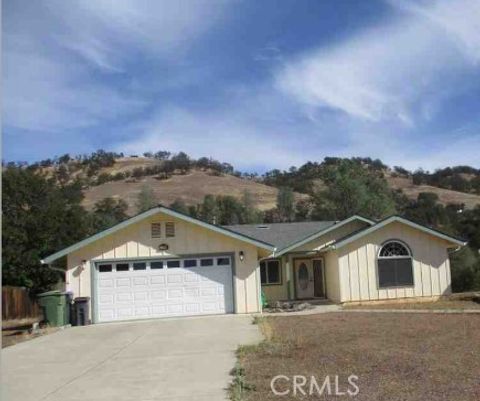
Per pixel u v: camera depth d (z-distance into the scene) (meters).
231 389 8.19
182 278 21.06
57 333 17.11
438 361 9.73
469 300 23.11
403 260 24.19
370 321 16.53
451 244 24.77
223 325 16.86
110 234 20.88
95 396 8.38
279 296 26.42
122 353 12.49
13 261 32.91
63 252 20.50
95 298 20.55
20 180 37.09
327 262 25.86
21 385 9.48
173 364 10.67
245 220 62.28
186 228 21.22
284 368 9.61
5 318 26.20
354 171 51.25
